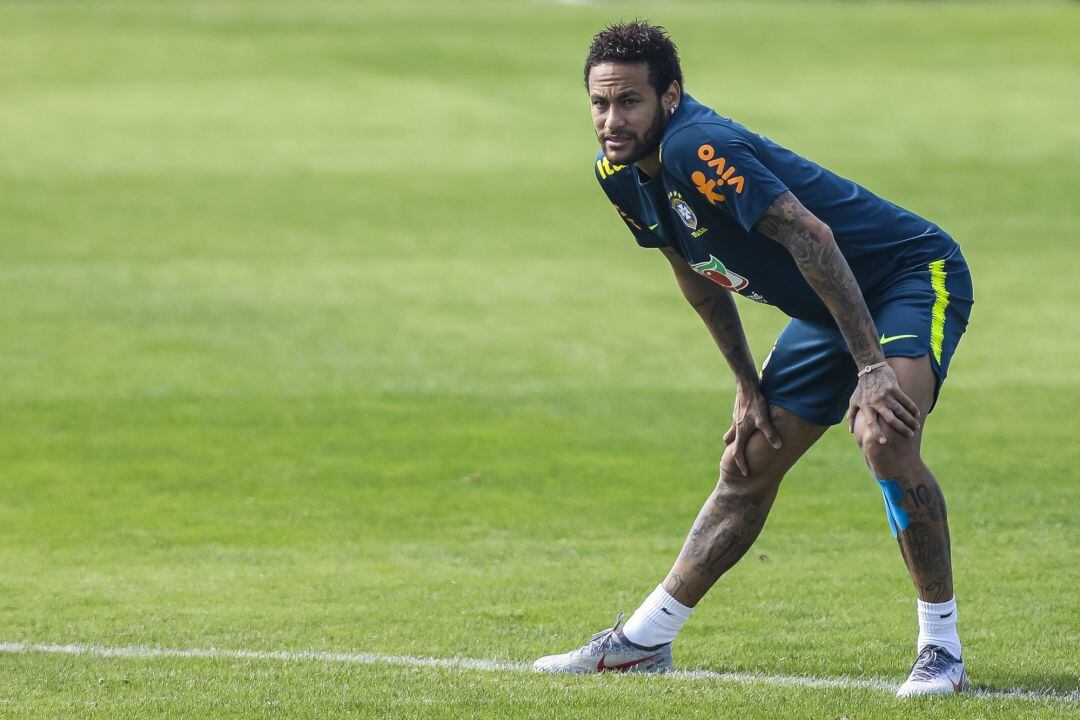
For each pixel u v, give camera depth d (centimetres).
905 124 8669
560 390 3856
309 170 7519
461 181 7325
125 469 3122
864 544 2514
